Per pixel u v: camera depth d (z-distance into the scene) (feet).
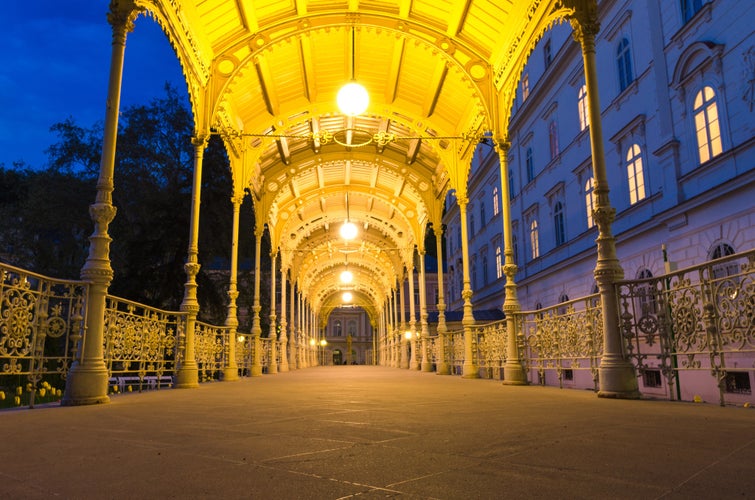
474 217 116.67
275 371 59.82
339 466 6.73
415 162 51.57
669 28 46.39
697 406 14.98
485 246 107.96
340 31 33.47
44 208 65.31
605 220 19.25
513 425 10.72
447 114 40.83
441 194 52.21
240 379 39.65
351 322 238.48
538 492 5.38
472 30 31.86
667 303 17.31
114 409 14.96
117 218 65.87
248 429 10.34
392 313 97.66
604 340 18.85
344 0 31.71
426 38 32.60
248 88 35.58
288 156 48.75
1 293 14.47
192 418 12.42
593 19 21.01
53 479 6.10
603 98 59.21
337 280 115.24
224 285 73.26
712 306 15.02
